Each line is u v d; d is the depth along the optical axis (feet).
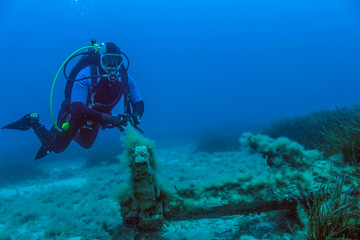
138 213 5.88
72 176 25.48
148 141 6.06
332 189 6.08
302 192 6.07
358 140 8.64
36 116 10.27
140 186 5.40
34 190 20.65
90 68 8.85
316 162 7.94
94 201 13.89
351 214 4.87
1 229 10.96
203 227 7.48
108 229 8.47
